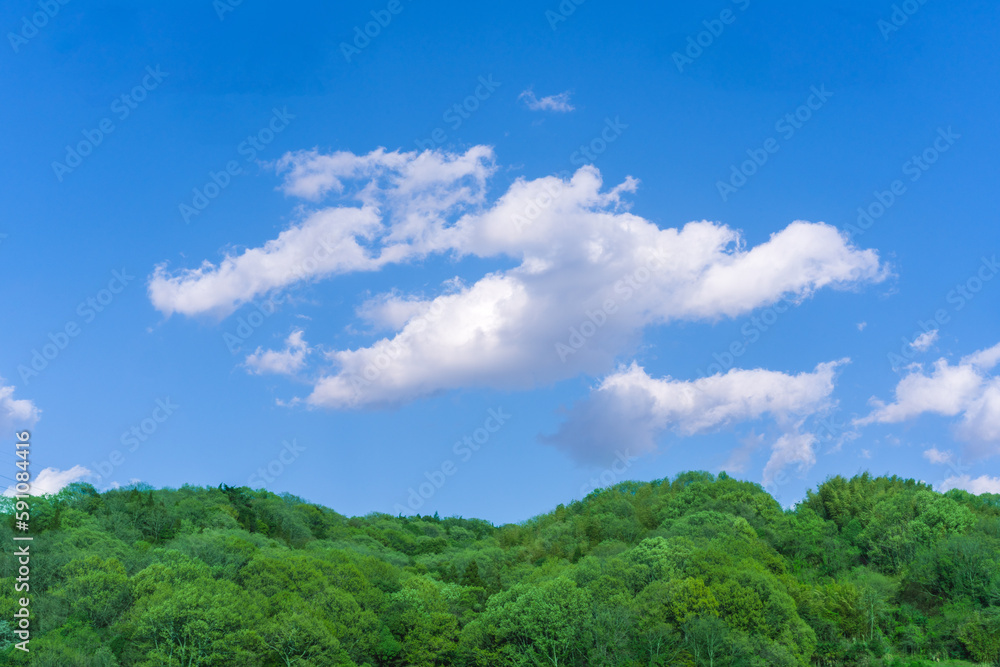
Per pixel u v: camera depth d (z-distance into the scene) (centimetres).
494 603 11188
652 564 11631
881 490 17788
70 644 9031
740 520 14488
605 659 10194
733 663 9756
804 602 11506
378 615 11456
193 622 9406
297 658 9650
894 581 13762
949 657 11412
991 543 13312
